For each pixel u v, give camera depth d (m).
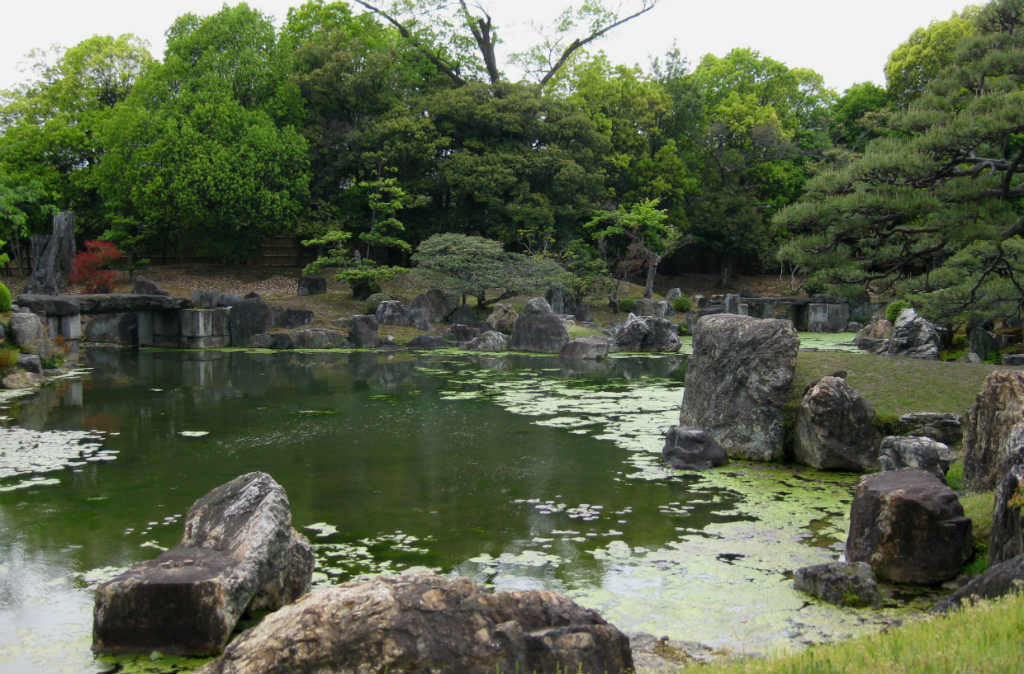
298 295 41.72
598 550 8.84
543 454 13.80
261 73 45.44
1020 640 4.39
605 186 51.19
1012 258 17.23
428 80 51.56
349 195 46.34
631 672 5.21
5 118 49.62
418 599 5.01
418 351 33.09
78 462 13.20
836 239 16.53
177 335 34.16
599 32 53.00
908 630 5.09
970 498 8.63
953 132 14.54
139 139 42.38
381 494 11.25
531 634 4.93
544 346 32.94
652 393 20.98
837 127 58.47
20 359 23.08
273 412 18.02
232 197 41.44
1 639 6.61
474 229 45.78
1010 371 9.20
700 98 56.69
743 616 7.00
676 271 60.41
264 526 7.00
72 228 38.50
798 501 10.82
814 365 14.58
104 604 6.30
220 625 6.22
